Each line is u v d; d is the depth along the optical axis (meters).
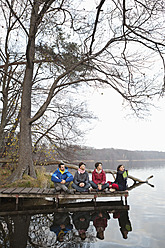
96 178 7.18
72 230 3.97
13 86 12.57
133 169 25.50
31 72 10.05
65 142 12.00
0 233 3.85
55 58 9.38
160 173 18.88
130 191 9.29
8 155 10.88
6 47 10.83
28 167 8.91
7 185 7.84
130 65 7.73
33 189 7.07
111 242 3.29
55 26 8.05
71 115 12.00
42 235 3.70
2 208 6.12
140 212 5.45
